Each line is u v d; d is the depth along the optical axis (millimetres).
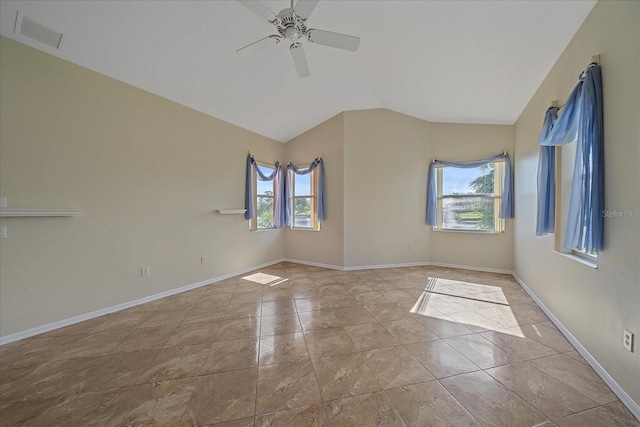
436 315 2826
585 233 1863
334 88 4148
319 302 3236
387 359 2016
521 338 2326
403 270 4785
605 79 1736
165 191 3482
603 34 1778
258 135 4996
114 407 1543
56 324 2547
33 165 2408
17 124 2318
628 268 1522
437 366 1922
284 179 5570
